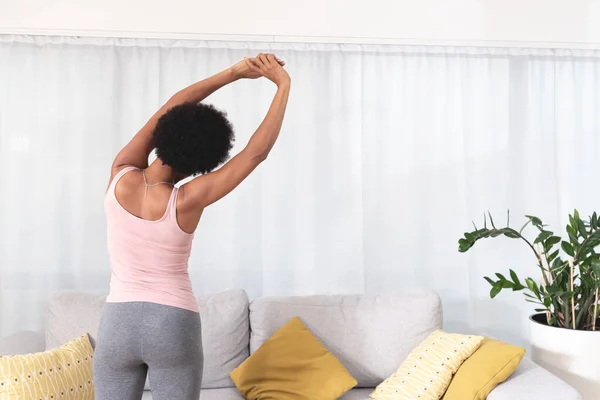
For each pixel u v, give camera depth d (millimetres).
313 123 3391
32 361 2383
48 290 3229
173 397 1886
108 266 3262
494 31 3490
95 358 1896
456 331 3467
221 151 1902
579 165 3600
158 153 1874
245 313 2953
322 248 3381
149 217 1874
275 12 3355
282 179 3357
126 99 3293
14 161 3227
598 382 2754
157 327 1833
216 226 3316
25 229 3223
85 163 3252
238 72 2121
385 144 3443
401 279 3441
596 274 2693
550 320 2936
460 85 3496
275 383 2693
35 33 3229
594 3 3561
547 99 3562
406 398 2537
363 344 2896
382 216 3434
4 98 3229
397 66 3459
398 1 3432
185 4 3305
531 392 2326
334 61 3412
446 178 3479
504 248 3502
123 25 3271
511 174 3529
